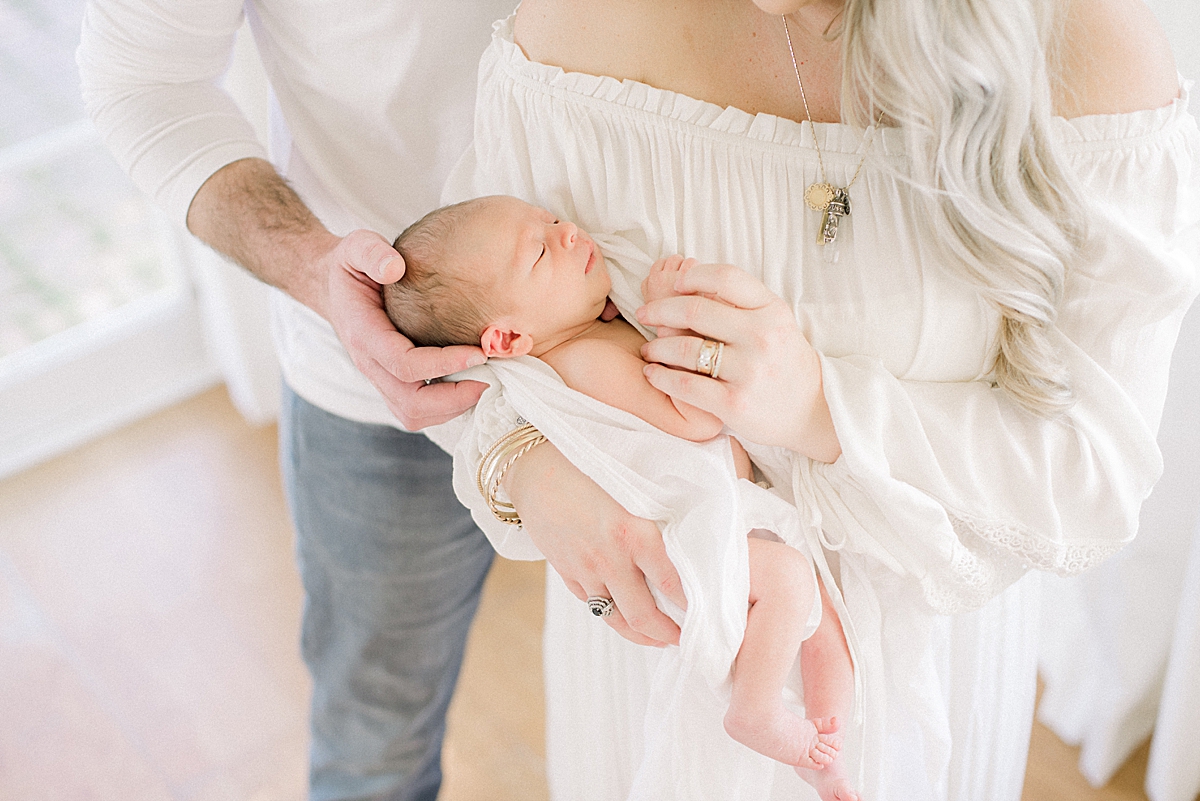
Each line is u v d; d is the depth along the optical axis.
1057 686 1.91
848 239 0.98
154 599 2.37
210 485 2.62
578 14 1.00
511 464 1.03
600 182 1.02
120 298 2.71
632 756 1.26
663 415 1.00
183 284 2.74
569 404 1.01
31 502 2.60
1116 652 1.73
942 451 0.98
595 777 1.34
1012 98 0.84
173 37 1.22
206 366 2.84
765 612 0.99
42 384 2.65
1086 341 0.97
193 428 2.77
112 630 2.30
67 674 2.22
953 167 0.87
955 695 1.17
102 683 2.21
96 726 2.13
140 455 2.70
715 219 1.00
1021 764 1.32
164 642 2.28
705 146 0.98
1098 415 0.97
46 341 2.64
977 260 0.91
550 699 1.40
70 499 2.60
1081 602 1.78
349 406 1.41
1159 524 1.61
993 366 1.01
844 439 0.94
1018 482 0.97
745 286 0.95
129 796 2.01
